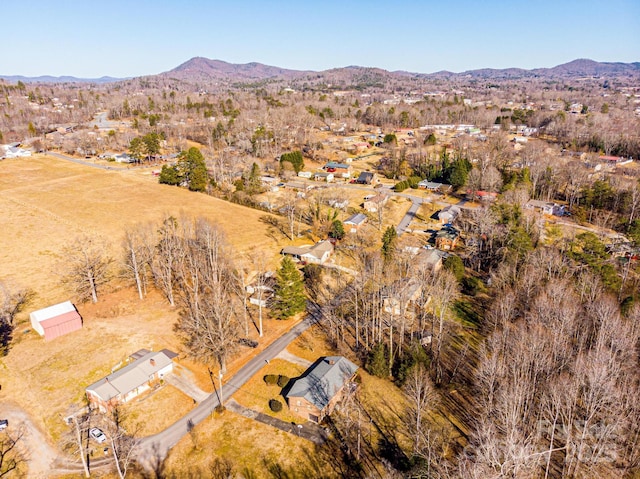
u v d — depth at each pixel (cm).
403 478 4256
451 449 4700
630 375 5128
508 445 3472
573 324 6028
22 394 5447
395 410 5356
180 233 9725
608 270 7350
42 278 8038
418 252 9025
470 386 5744
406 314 7212
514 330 6169
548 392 4912
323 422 5147
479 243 9331
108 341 6500
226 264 8331
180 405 5378
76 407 5278
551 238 9712
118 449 4653
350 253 9794
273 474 4456
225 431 4991
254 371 6025
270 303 7581
